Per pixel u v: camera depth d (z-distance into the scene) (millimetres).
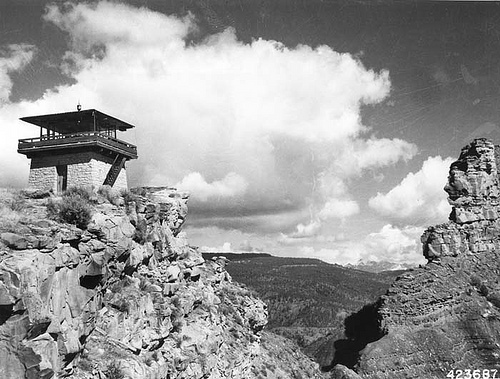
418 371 180750
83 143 45312
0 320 25375
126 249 38188
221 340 53375
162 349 40281
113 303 36188
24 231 28781
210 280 65750
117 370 31438
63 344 28250
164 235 48625
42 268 27766
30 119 48438
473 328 199125
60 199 35688
